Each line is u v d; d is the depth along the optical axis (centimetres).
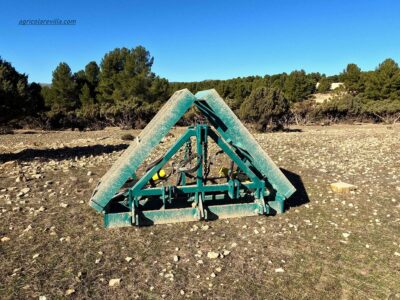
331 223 593
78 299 378
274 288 401
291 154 1281
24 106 1513
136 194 563
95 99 4028
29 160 1194
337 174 945
